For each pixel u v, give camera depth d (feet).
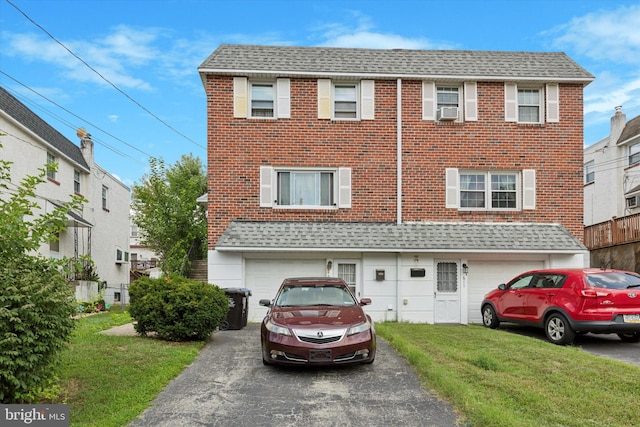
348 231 45.75
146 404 19.31
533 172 48.57
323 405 19.51
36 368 16.63
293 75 47.26
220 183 46.55
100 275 78.38
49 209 58.13
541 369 24.50
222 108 46.98
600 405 19.20
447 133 48.42
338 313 26.55
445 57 51.62
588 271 33.94
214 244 45.96
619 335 36.24
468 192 48.80
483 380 22.35
